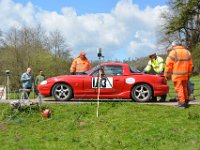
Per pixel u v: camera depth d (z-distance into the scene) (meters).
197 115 12.09
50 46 55.41
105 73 14.77
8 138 11.30
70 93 14.81
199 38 66.19
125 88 14.61
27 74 18.19
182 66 12.99
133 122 11.93
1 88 17.58
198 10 64.75
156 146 10.37
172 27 64.19
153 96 14.58
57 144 10.68
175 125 11.56
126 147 10.40
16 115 13.19
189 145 10.30
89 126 11.98
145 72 16.09
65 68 49.56
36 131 11.83
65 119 12.62
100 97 14.76
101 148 10.30
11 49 49.94
